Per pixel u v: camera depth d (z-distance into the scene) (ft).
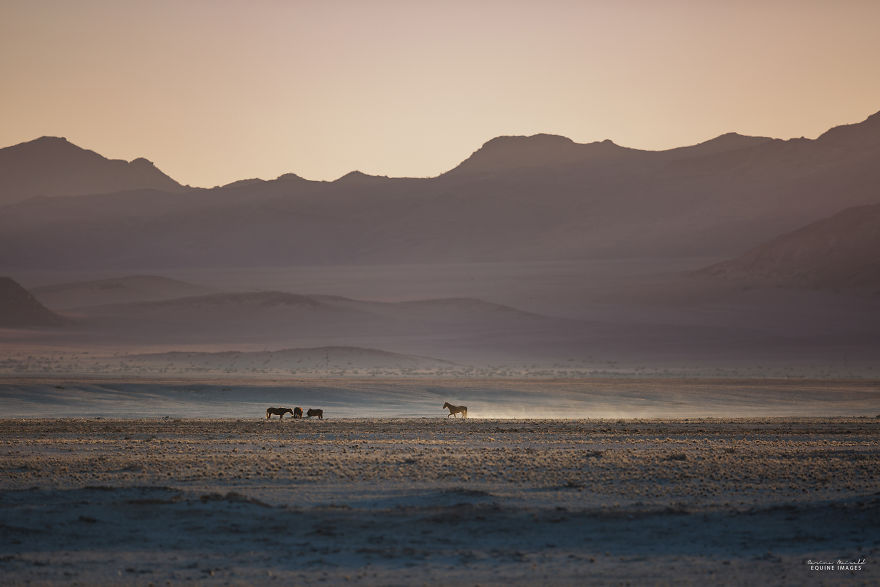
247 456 435.94
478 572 226.79
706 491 337.31
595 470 387.14
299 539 259.19
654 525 275.80
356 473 375.04
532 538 261.24
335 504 308.19
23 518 279.49
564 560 238.27
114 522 276.62
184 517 282.97
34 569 227.61
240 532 266.57
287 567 231.30
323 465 398.62
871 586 214.48
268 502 312.71
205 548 249.55
